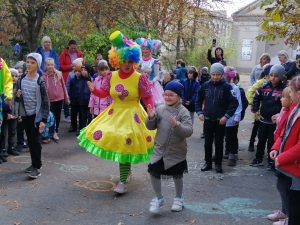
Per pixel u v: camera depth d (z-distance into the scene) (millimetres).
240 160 5871
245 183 4758
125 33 10398
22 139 5762
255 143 7098
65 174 4855
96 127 4305
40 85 4516
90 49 10000
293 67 6625
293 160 2725
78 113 7348
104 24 10438
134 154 4156
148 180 4723
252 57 31078
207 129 5109
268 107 5281
